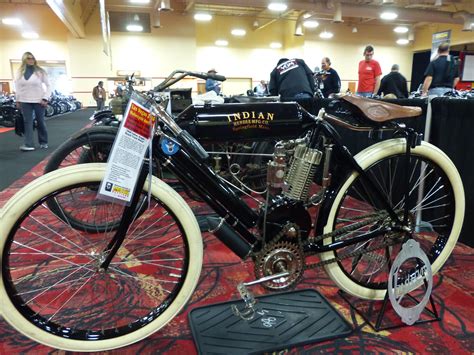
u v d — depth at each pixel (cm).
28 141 553
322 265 148
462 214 162
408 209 152
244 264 198
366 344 139
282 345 137
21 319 121
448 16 1348
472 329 146
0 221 111
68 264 184
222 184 134
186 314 157
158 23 1434
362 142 288
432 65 525
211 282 181
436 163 155
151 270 189
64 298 165
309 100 321
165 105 143
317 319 151
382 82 603
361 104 139
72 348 128
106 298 167
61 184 115
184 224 130
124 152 117
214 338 140
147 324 135
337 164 146
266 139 152
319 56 1720
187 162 129
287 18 1642
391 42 1798
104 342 130
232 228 136
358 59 1775
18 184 361
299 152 137
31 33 1561
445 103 212
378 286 160
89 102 1609
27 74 531
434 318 152
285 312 156
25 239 217
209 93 258
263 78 1817
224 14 1675
